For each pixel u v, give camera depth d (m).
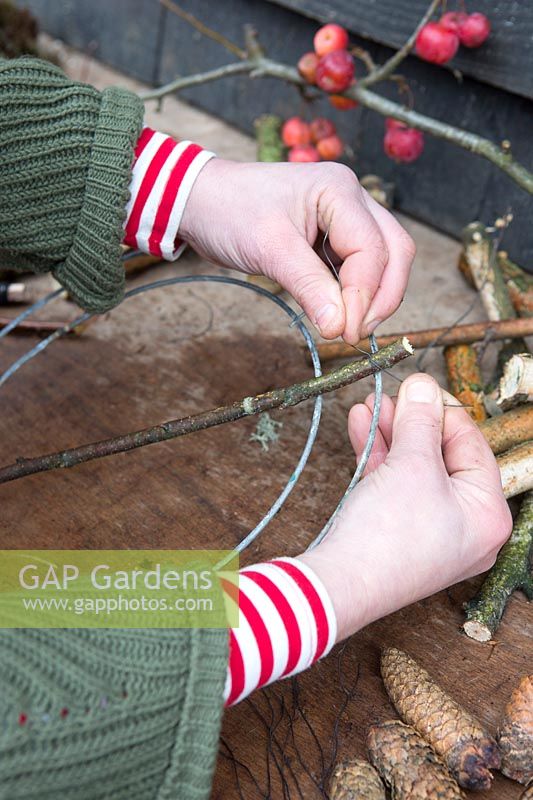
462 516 0.52
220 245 0.62
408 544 0.50
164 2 0.90
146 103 1.12
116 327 0.80
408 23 0.86
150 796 0.44
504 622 0.58
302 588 0.48
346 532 0.51
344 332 0.56
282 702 0.54
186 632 0.45
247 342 0.79
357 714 0.53
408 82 0.91
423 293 0.85
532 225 0.85
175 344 0.78
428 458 0.52
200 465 0.68
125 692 0.44
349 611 0.48
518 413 0.66
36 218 0.61
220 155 1.02
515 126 0.84
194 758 0.44
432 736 0.50
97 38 1.22
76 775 0.42
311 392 0.55
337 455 0.69
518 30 0.78
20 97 0.58
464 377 0.72
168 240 0.63
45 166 0.59
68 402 0.73
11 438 0.70
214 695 0.45
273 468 0.67
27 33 1.11
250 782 0.51
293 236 0.59
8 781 0.41
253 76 0.89
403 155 0.84
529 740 0.50
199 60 1.09
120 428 0.71
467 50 0.81
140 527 0.63
